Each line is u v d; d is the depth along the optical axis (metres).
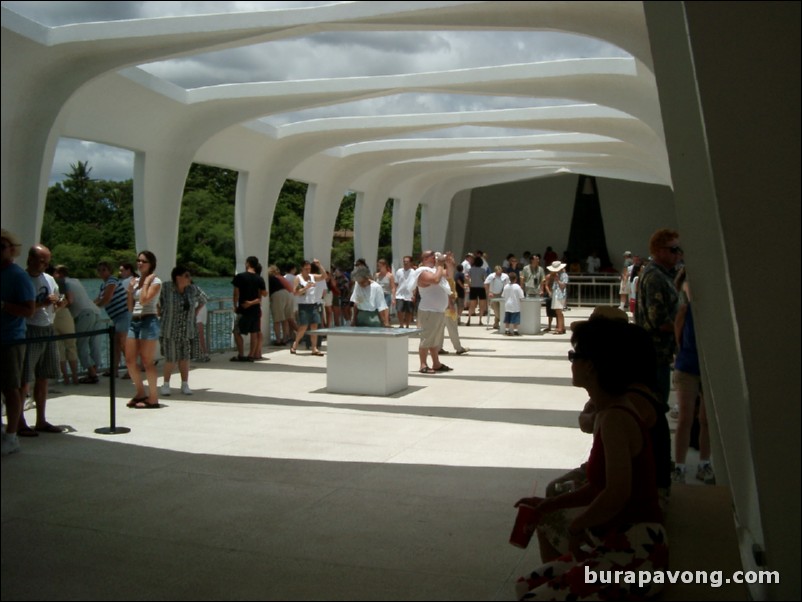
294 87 12.68
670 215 34.44
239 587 4.24
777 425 3.32
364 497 5.93
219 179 38.00
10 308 7.04
